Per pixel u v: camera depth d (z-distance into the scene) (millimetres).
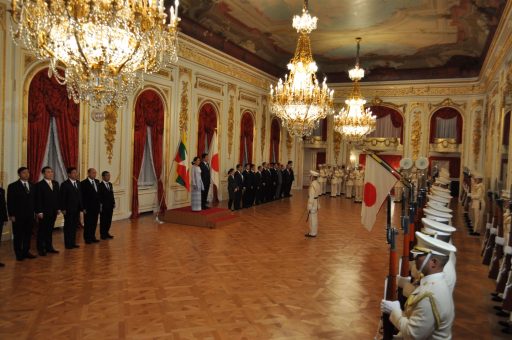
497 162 12805
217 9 12430
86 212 8633
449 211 5434
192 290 6031
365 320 5105
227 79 16109
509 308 4992
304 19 9438
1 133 8203
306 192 20781
